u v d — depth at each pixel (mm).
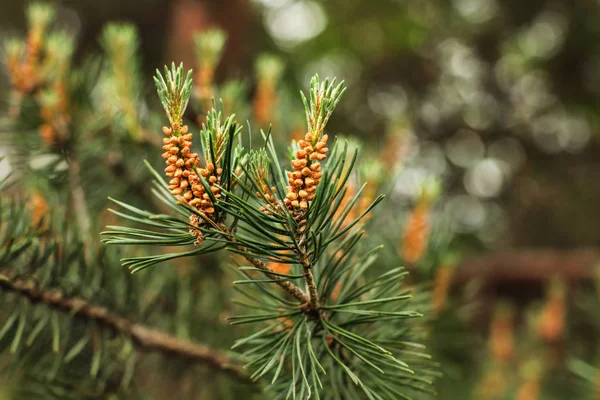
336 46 2137
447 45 2160
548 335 963
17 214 525
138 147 684
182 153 400
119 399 558
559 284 946
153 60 1949
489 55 2102
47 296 522
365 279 572
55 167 642
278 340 465
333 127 1842
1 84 1632
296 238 419
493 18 2055
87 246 556
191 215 424
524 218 2049
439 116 2129
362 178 531
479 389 956
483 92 2135
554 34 2018
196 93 613
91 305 542
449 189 2000
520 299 1592
